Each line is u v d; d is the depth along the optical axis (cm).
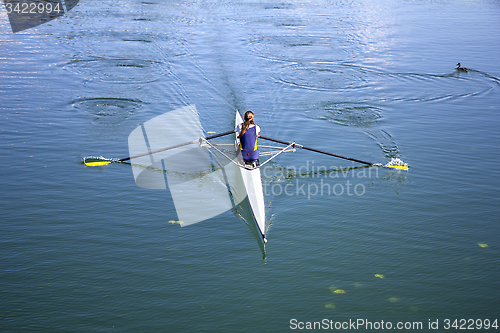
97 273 681
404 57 2055
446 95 1566
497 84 1686
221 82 1666
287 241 777
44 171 988
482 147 1149
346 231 806
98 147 1117
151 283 664
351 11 3228
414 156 1108
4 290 638
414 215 857
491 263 715
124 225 809
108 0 3347
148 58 1922
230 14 2966
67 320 589
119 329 578
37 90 1490
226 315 607
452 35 2500
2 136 1144
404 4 3631
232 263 716
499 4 3694
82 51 1983
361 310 619
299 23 2748
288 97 1534
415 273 693
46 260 706
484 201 900
